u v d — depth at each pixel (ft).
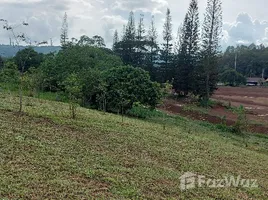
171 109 122.21
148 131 55.01
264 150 64.44
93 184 28.66
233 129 82.84
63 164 31.58
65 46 130.41
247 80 291.17
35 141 36.73
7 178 26.17
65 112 57.93
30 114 49.93
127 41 189.78
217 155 48.37
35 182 26.53
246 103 157.28
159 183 32.14
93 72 80.89
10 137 36.35
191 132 66.28
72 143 39.04
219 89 227.81
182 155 43.98
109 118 60.85
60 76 95.40
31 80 67.26
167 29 171.94
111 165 34.50
